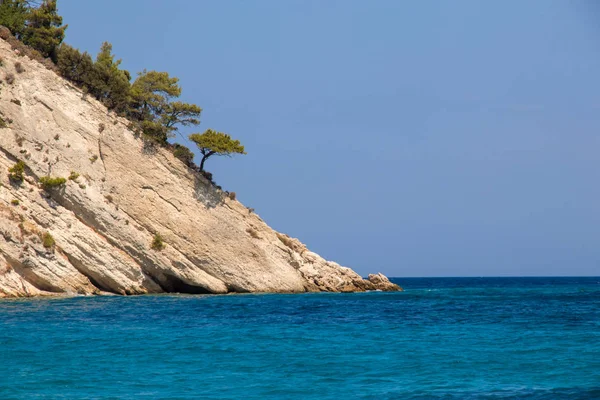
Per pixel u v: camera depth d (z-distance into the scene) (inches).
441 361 1476.4
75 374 1301.7
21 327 1943.9
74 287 3107.8
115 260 3289.9
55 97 3376.0
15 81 3282.5
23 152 3179.1
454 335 1924.2
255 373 1338.6
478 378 1301.7
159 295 3395.7
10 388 1181.1
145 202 3516.2
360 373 1344.7
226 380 1272.1
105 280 3260.3
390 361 1473.9
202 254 3624.5
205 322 2186.3
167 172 3602.4
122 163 3484.3
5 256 2910.9
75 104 3427.7
